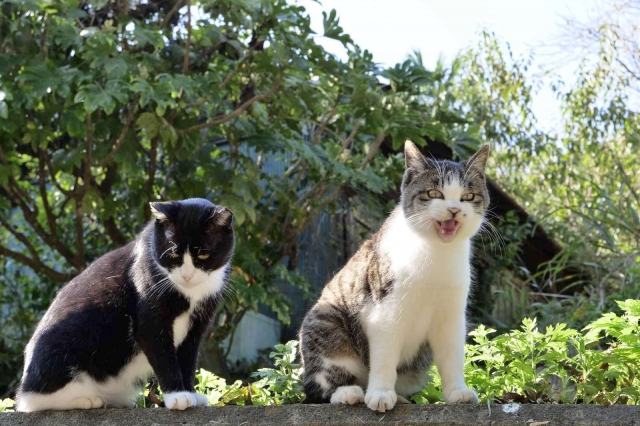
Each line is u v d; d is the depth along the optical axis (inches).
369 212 127.0
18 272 130.6
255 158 123.0
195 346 62.1
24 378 60.2
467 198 60.2
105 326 59.9
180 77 85.0
